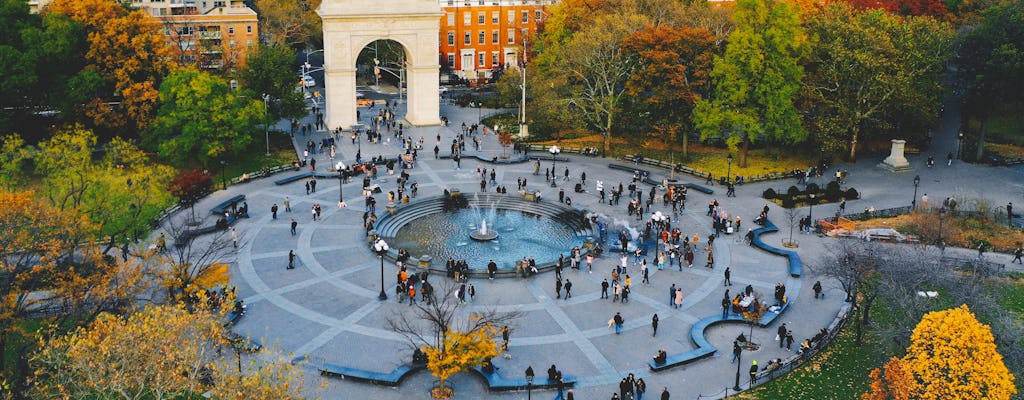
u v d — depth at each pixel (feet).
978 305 192.03
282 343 202.59
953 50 378.53
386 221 286.05
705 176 338.34
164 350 147.23
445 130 415.44
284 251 260.01
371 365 193.57
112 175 245.45
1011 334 180.24
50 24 344.69
